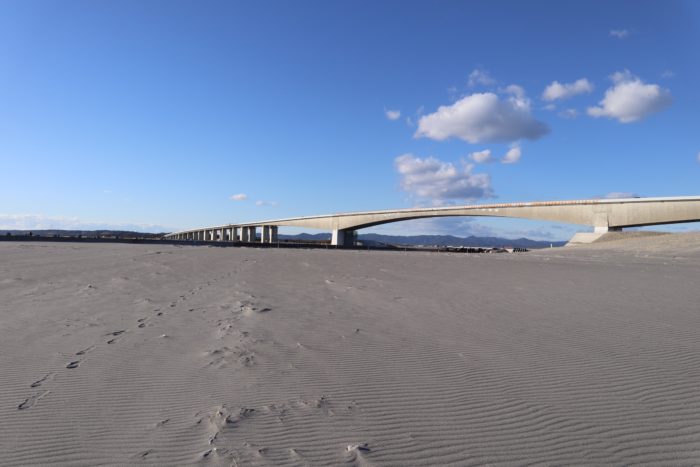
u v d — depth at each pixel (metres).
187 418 4.85
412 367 6.63
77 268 20.62
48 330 8.79
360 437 4.48
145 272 19.38
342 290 14.50
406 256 36.69
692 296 13.22
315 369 6.50
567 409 5.17
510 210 86.56
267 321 9.70
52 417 4.87
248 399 5.38
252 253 35.91
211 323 9.47
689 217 64.25
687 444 4.38
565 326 9.28
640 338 8.27
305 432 4.56
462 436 4.54
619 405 5.28
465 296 13.25
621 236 64.44
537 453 4.23
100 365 6.62
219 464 3.94
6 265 21.67
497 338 8.30
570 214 77.94
